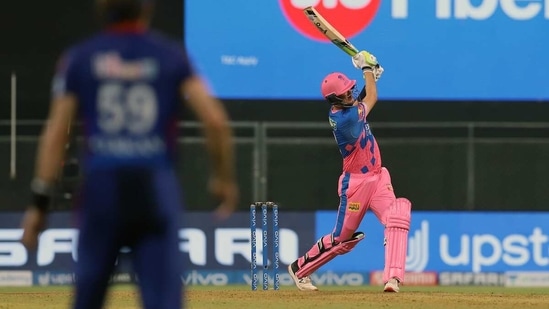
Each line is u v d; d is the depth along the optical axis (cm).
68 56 1694
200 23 5338
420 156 5409
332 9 5409
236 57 5359
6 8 5225
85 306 1728
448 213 5428
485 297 3534
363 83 5394
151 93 1677
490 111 5481
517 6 5488
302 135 5381
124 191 1672
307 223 5356
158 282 1688
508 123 5469
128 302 3409
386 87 5434
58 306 3253
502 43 5484
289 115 5391
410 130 5422
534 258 5472
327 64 5394
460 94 5469
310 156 5362
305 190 5359
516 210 5466
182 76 1684
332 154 5375
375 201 3766
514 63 5481
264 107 5381
